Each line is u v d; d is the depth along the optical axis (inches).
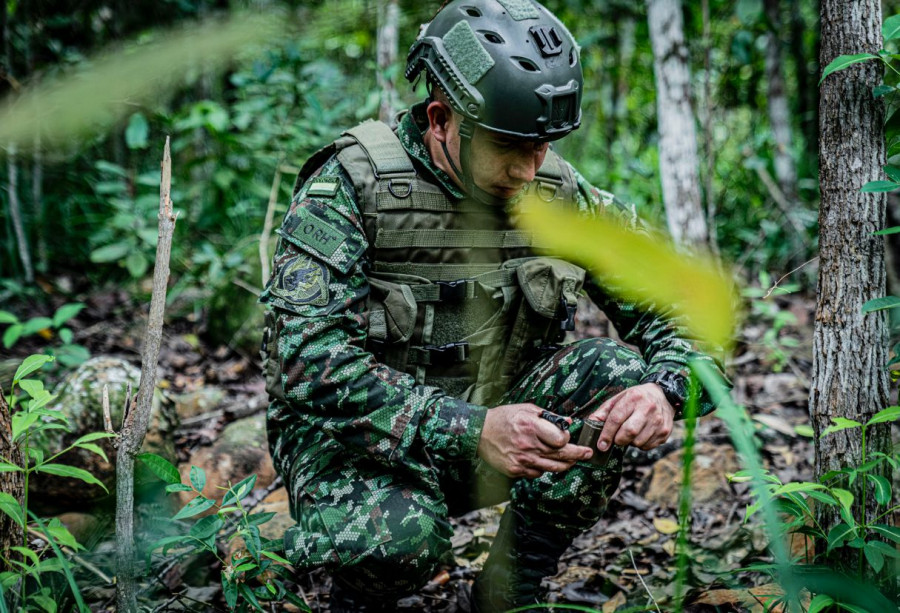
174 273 180.2
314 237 59.7
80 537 80.1
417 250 62.4
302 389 58.3
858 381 59.4
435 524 60.4
